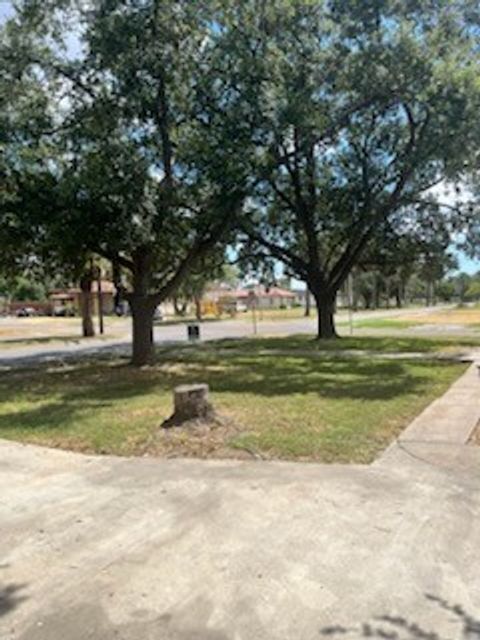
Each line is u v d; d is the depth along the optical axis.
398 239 24.14
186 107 15.34
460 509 4.86
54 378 14.28
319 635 3.15
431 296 107.31
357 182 22.55
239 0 15.34
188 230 15.49
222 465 6.23
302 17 15.98
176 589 3.66
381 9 15.87
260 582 3.72
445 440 7.01
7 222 14.38
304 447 6.80
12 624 3.31
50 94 14.94
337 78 15.94
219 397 10.30
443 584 3.65
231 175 14.25
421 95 14.99
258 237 23.52
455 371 13.15
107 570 3.93
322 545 4.22
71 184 13.19
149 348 16.67
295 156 18.31
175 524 4.67
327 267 25.83
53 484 5.78
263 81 14.95
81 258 16.38
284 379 12.59
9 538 4.49
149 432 7.73
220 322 45.88
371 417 8.33
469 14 16.06
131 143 14.51
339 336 25.17
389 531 4.44
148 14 14.10
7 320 55.47
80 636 3.18
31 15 14.43
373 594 3.55
